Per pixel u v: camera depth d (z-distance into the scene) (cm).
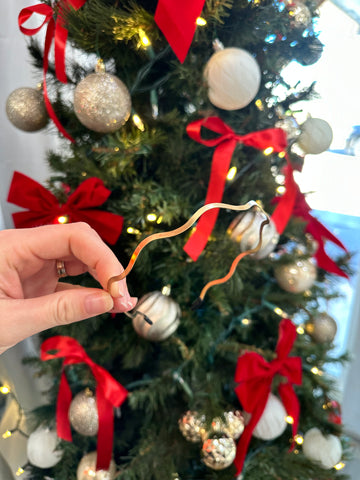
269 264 61
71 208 56
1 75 78
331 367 105
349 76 88
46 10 51
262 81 55
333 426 64
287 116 55
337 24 84
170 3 40
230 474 62
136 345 64
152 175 60
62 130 54
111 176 56
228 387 70
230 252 54
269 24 49
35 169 89
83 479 61
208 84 47
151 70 53
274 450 65
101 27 45
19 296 41
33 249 41
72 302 33
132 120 52
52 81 60
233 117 56
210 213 48
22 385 82
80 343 68
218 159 49
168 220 51
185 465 65
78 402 60
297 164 63
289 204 55
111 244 59
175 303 56
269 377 58
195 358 59
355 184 101
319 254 67
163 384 60
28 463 75
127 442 72
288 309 70
